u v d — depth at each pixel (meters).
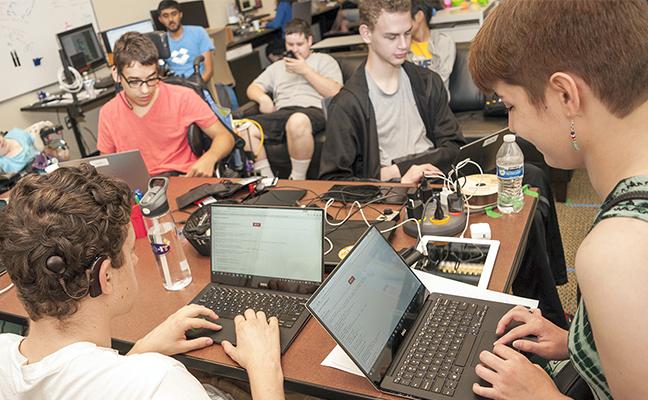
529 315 1.15
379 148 2.52
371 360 1.09
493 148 1.88
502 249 1.50
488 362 1.01
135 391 0.85
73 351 0.90
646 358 0.65
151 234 1.54
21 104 5.15
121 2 6.17
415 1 3.51
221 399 1.27
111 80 5.45
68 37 5.18
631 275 0.65
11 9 4.96
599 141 0.75
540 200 2.01
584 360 0.82
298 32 4.12
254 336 1.23
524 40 0.74
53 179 0.93
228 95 4.59
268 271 1.44
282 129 3.92
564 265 2.22
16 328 1.85
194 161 3.00
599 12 0.67
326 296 1.07
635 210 0.68
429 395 1.03
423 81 2.51
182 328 1.29
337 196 1.95
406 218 1.72
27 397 0.91
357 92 2.45
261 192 2.10
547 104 0.77
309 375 1.15
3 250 0.88
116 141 2.97
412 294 1.28
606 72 0.68
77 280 0.91
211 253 1.52
